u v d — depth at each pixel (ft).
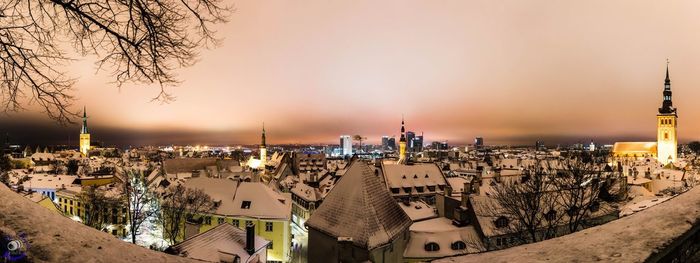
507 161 395.75
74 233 26.94
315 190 231.09
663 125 549.54
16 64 27.37
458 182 250.57
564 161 127.44
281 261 150.30
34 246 22.93
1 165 125.39
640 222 20.53
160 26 28.30
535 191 94.48
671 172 320.70
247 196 158.92
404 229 106.63
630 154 609.01
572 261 17.92
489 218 118.93
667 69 551.59
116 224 167.32
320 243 104.01
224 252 80.64
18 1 26.55
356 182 102.99
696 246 18.65
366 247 90.63
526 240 102.83
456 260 24.49
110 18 27.89
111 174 326.85
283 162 365.40
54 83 28.30
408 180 241.96
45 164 504.43
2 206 25.89
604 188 133.90
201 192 157.17
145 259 27.86
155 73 29.30
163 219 151.12
